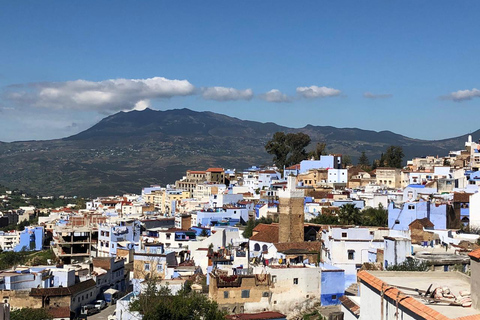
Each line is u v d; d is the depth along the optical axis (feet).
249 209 634.43
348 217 490.49
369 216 506.48
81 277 406.41
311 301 317.63
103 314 385.29
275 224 465.47
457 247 318.65
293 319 307.58
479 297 125.29
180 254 440.04
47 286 373.20
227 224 583.58
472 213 428.15
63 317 362.74
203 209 642.22
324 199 618.03
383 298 143.54
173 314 276.00
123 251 508.53
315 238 437.99
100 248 582.35
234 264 351.25
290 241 424.87
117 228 574.56
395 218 437.99
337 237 374.63
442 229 404.77
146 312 287.07
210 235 490.49
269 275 310.04
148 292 308.81
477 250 128.88
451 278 161.07
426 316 122.11
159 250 453.58
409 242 295.89
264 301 307.58
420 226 385.50
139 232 593.42
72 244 606.55
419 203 425.28
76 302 378.94
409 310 129.80
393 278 160.66
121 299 322.55
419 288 147.23
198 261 406.82
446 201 440.04
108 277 436.35
